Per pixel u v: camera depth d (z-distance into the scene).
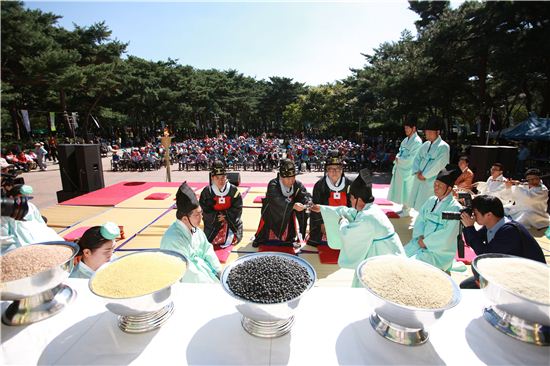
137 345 1.67
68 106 30.16
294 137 54.59
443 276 1.83
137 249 4.59
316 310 1.95
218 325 1.82
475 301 2.03
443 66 18.62
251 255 2.08
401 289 1.68
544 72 16.16
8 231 3.15
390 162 19.62
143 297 1.60
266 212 4.58
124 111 38.78
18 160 18.61
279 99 66.50
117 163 20.59
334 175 4.69
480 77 18.08
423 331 1.72
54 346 1.66
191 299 2.05
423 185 5.62
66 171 8.95
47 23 25.14
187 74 48.78
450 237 3.40
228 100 55.12
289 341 1.71
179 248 2.81
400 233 5.33
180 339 1.71
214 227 4.78
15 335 1.73
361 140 34.78
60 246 2.05
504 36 14.60
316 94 53.88
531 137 16.72
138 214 6.25
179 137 51.69
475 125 27.25
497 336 1.73
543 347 1.65
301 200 4.47
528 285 1.70
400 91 21.28
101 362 1.57
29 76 20.55
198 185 9.22
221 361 1.58
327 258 4.26
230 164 21.42
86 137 31.94
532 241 2.80
